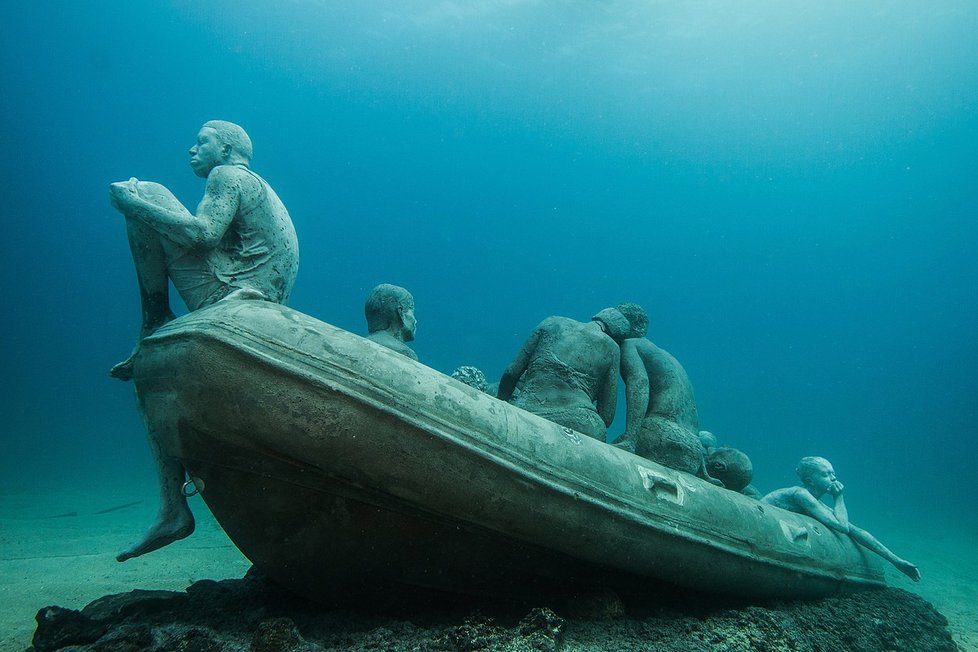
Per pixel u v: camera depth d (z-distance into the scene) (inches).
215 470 141.2
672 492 176.9
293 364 129.5
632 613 173.0
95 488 690.8
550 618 141.8
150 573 275.9
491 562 155.5
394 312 202.8
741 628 170.9
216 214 153.7
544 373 206.7
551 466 151.5
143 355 140.1
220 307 136.4
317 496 142.4
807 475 274.7
